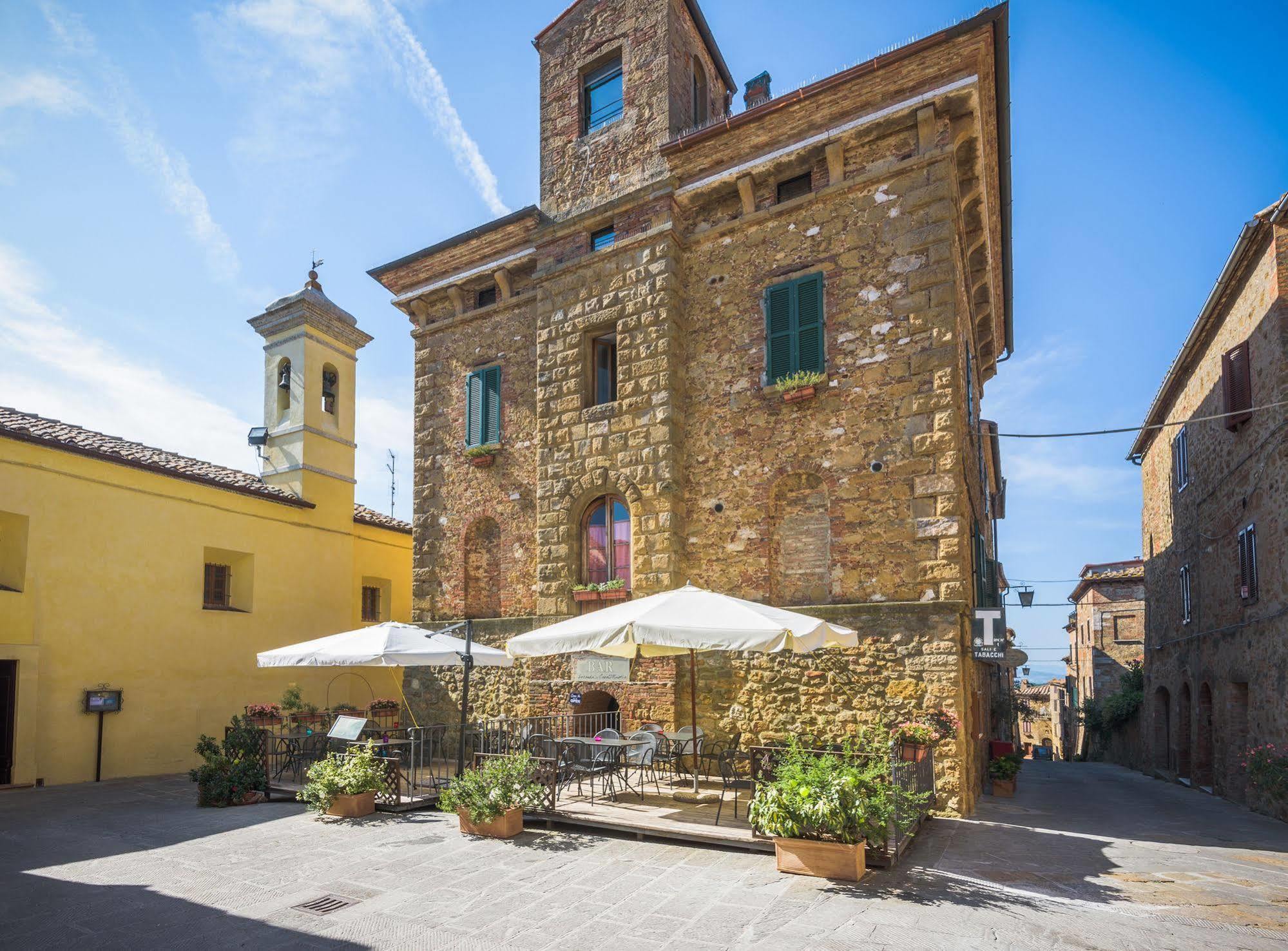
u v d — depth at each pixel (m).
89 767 13.98
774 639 8.60
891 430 11.97
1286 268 12.50
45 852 8.72
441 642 11.88
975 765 11.98
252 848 8.77
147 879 7.63
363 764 10.59
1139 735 24.70
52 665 13.59
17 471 13.41
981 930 6.10
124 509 15.01
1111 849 8.86
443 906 6.80
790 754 8.48
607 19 15.99
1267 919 6.42
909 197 12.29
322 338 20.14
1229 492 15.50
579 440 14.59
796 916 6.41
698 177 14.20
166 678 15.41
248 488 17.38
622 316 14.41
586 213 15.01
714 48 17.14
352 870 7.85
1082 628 33.97
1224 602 15.83
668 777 12.18
